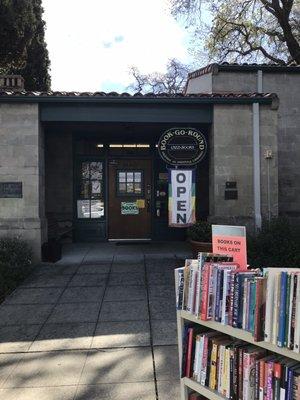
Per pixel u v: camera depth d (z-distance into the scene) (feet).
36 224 27.68
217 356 9.54
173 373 13.61
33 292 22.29
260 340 8.52
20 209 27.81
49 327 17.72
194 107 29.45
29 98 27.68
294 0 62.18
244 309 8.88
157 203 36.19
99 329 17.39
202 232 27.27
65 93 28.66
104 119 28.89
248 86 37.70
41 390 12.75
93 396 12.33
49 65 62.90
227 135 29.35
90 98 28.12
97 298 21.18
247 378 8.82
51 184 35.27
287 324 8.02
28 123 28.04
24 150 27.94
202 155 28.50
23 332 17.26
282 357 8.77
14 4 53.72
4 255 24.63
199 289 9.77
